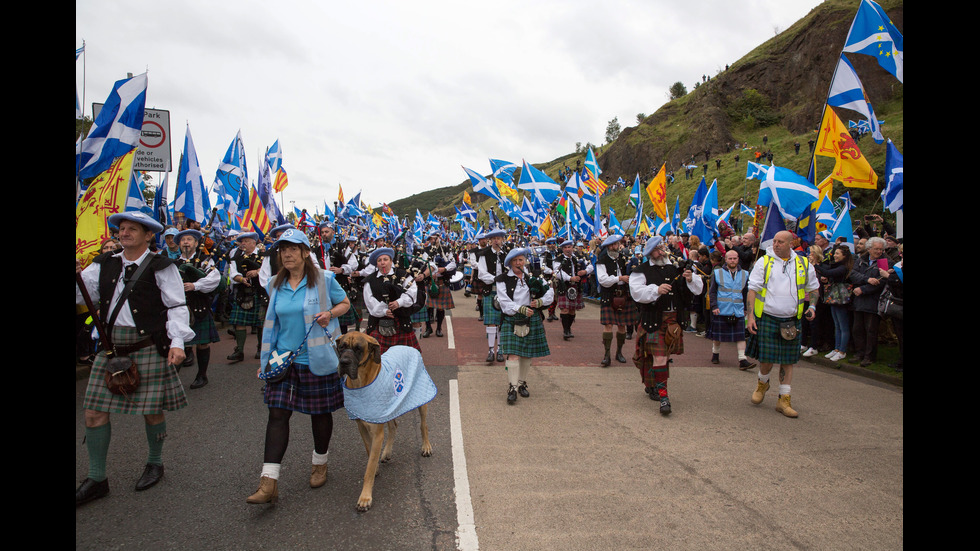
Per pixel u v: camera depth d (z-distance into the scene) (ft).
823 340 28.55
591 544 10.14
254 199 35.50
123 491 12.17
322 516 11.14
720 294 26.68
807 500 12.15
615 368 25.75
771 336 18.52
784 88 213.25
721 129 207.41
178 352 11.96
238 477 13.01
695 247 36.37
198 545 9.97
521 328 19.08
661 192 45.50
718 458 14.51
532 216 61.11
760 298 18.70
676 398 20.47
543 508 11.55
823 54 195.42
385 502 11.78
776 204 26.37
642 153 236.43
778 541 10.42
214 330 21.48
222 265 26.18
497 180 60.90
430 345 30.78
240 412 17.93
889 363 25.67
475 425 16.99
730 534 10.62
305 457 14.42
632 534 10.53
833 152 27.76
